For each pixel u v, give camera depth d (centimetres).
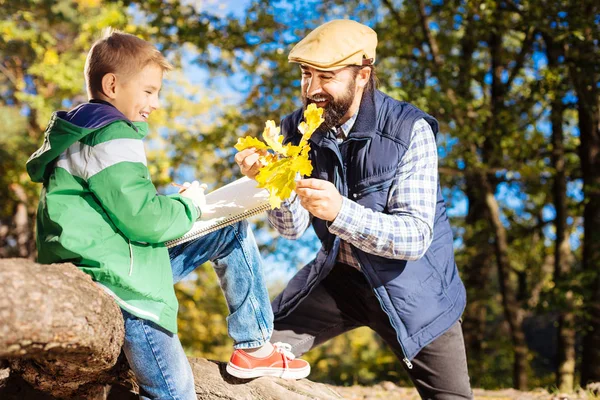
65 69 1319
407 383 1074
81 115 236
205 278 1588
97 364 226
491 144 1051
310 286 310
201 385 287
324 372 1439
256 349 283
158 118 1450
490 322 1580
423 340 287
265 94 1095
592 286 1033
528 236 1267
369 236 263
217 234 272
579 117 1089
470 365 1212
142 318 239
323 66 273
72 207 233
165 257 248
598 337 1030
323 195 254
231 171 1173
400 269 286
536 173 1067
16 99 1719
